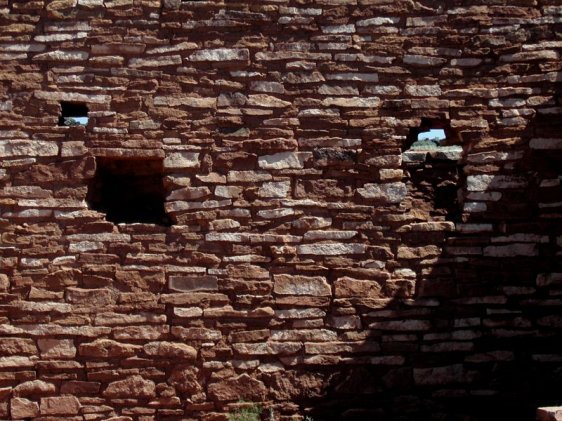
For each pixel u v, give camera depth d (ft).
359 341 25.34
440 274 25.80
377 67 26.76
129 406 24.71
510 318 25.62
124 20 26.68
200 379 24.93
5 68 26.30
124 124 26.13
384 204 26.08
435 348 25.43
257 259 25.57
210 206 25.84
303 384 25.04
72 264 25.31
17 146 25.88
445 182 29.01
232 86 26.50
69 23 26.63
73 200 25.70
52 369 24.76
